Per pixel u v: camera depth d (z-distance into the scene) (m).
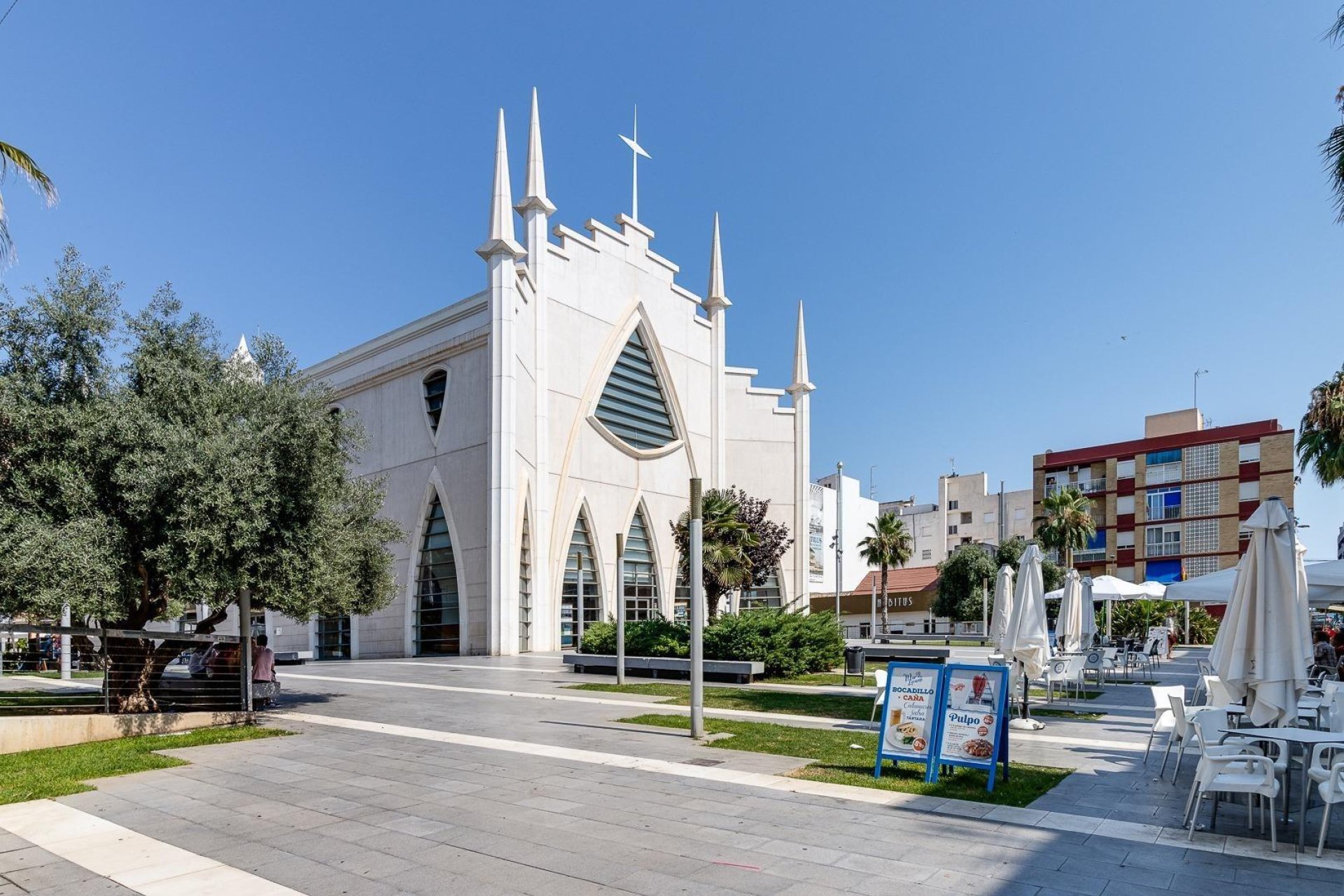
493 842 6.75
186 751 11.16
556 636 37.50
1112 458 66.44
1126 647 27.17
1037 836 6.84
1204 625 53.16
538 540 36.56
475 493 34.22
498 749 11.08
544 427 37.47
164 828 7.30
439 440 36.09
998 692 8.78
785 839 6.77
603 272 42.75
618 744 11.36
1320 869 6.03
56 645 27.19
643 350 45.97
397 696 17.92
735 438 53.03
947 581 58.81
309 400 14.87
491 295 33.69
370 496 18.38
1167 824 7.25
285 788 8.88
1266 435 59.81
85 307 13.47
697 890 5.59
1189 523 62.28
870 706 15.48
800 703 16.08
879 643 36.53
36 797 8.51
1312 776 7.00
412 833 7.04
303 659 33.25
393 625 37.34
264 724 13.67
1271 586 8.05
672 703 16.36
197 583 12.73
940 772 9.35
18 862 6.36
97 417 12.80
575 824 7.27
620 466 42.78
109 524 12.54
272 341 16.14
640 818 7.45
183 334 14.87
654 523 44.84
